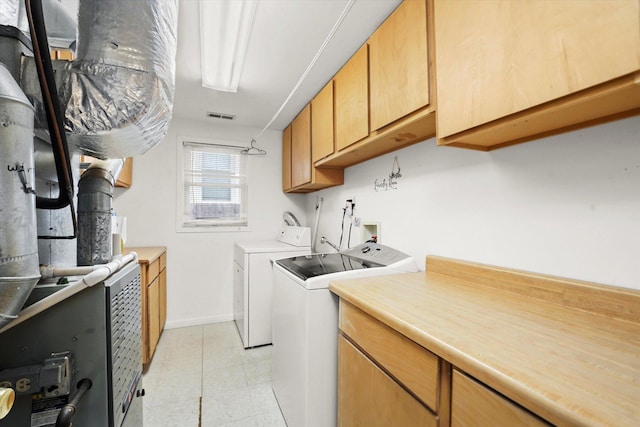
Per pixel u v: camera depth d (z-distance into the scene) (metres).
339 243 2.60
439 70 1.05
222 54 1.76
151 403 1.73
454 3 0.99
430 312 0.87
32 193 0.60
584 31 0.65
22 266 0.57
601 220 0.88
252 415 1.63
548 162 1.02
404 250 1.76
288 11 1.42
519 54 0.79
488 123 0.91
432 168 1.55
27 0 0.61
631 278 0.81
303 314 1.31
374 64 1.49
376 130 1.50
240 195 3.28
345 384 1.16
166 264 2.89
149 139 0.98
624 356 0.59
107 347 0.79
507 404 0.54
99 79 0.74
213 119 3.01
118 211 2.79
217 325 3.01
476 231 1.30
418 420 0.76
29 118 0.60
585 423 0.41
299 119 2.73
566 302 0.91
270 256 2.58
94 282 0.74
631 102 0.71
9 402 0.53
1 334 0.70
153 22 0.80
